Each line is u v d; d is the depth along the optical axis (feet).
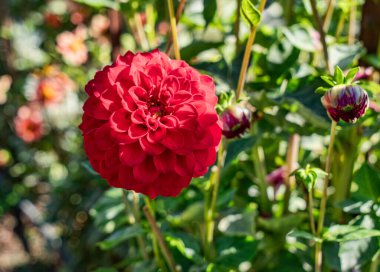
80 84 5.08
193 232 2.48
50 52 5.21
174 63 1.98
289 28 2.33
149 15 2.68
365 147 2.61
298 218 2.34
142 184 1.88
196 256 2.28
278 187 2.51
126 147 1.86
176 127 1.86
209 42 2.43
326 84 2.19
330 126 2.13
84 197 4.57
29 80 5.26
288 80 2.34
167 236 2.30
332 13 2.70
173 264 2.24
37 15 5.32
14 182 5.39
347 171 2.36
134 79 1.90
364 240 2.14
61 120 5.38
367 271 2.36
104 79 1.92
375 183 2.22
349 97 1.84
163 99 1.92
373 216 2.18
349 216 2.39
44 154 5.45
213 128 1.89
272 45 2.39
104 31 4.59
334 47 2.36
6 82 5.28
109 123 1.85
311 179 2.00
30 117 5.16
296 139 2.43
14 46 5.27
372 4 2.39
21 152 5.39
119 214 2.61
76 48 4.77
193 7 2.96
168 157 1.88
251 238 2.31
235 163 2.37
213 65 2.43
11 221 6.29
